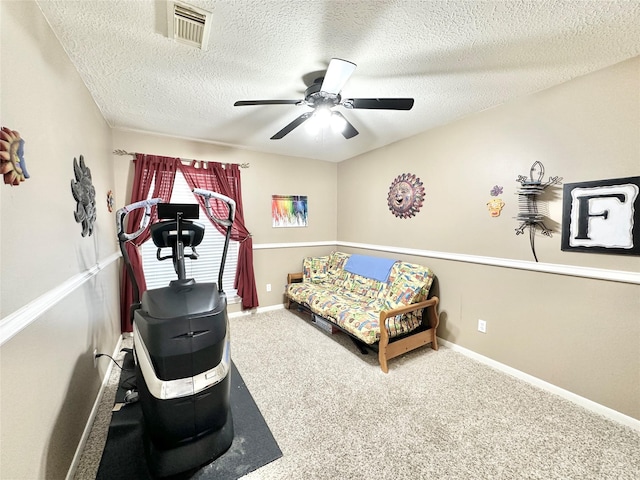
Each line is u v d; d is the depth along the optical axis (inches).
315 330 128.9
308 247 170.7
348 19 54.4
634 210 66.8
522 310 89.1
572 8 50.9
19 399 37.6
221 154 139.3
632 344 68.4
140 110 96.8
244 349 109.7
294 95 87.7
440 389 83.8
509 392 82.5
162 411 52.4
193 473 54.4
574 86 76.0
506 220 92.4
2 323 34.3
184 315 55.7
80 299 63.4
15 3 41.2
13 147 37.6
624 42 60.8
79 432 59.4
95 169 84.8
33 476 40.3
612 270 70.9
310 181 169.0
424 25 56.1
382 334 93.5
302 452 60.4
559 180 79.7
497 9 51.6
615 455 60.3
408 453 60.5
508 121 90.7
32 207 43.4
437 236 115.9
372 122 109.2
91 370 70.2
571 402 78.0
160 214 70.7
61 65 59.0
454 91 84.3
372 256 149.8
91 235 75.3
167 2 49.3
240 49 63.9
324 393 81.7
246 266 146.0
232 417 68.6
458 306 108.1
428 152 118.1
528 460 59.0
